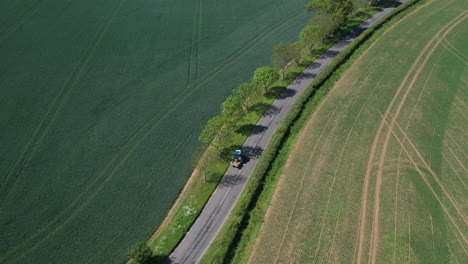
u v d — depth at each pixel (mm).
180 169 77125
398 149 79188
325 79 101938
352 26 129875
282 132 83000
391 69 106125
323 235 62500
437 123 86000
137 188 73062
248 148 80938
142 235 64312
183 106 94938
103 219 67062
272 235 62781
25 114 92812
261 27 132375
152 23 135125
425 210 66250
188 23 135250
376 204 67500
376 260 58594
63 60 114062
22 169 77688
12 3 147875
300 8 145375
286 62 101812
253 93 95938
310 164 76312
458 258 58531
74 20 136875
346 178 72812
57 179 75312
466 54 111750
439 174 73250
